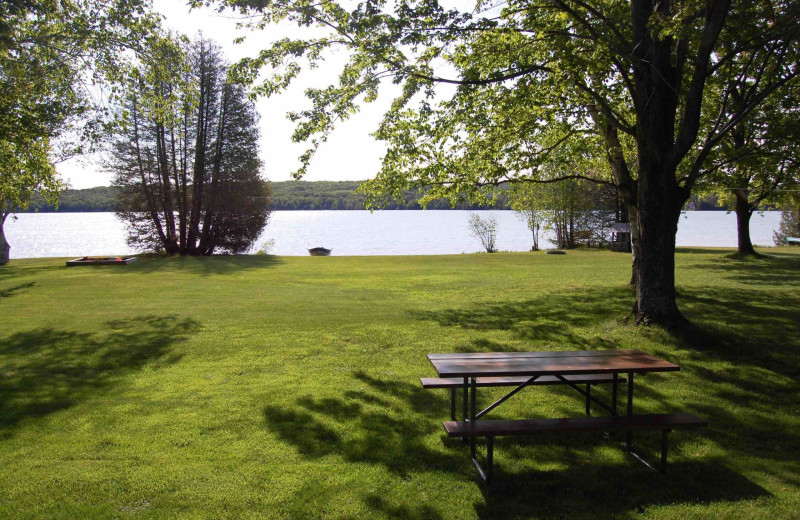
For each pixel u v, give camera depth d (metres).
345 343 8.73
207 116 35.47
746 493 3.88
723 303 11.63
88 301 13.85
